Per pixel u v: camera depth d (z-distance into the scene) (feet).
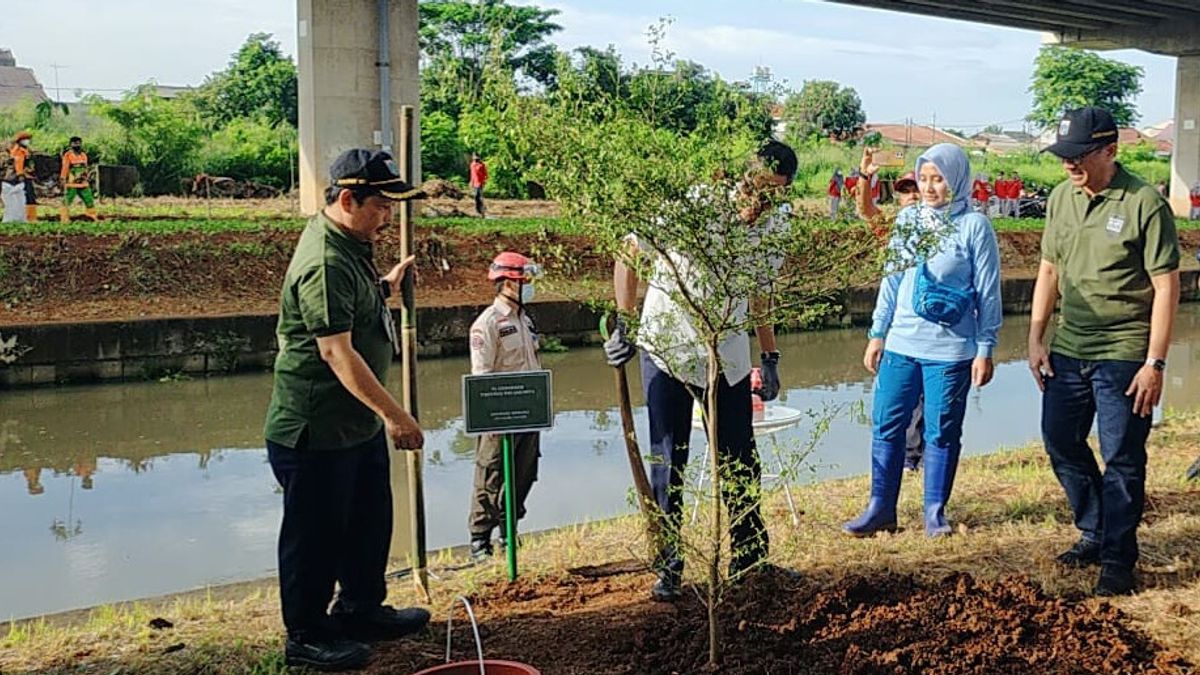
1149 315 16.74
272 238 58.39
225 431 39.47
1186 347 63.31
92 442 37.76
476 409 16.62
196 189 89.51
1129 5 110.22
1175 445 27.17
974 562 18.37
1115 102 225.76
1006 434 37.68
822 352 58.34
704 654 13.84
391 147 71.20
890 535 20.13
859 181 17.02
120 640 15.62
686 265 13.61
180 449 36.94
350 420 13.92
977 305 19.71
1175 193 125.18
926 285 19.58
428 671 12.19
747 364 16.01
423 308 53.36
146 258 54.19
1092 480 18.10
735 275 12.40
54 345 45.83
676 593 16.12
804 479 28.17
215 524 28.37
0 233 53.11
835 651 13.80
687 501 17.93
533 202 95.30
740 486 15.14
